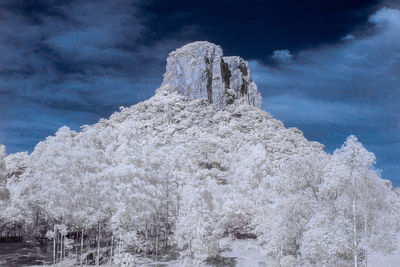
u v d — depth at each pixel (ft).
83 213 163.32
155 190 183.01
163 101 556.10
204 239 170.50
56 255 181.06
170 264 170.30
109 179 177.68
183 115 527.40
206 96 588.91
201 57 619.67
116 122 510.99
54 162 176.04
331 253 104.17
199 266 165.89
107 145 265.54
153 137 449.06
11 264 163.73
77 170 176.96
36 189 176.55
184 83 601.62
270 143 437.58
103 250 188.96
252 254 190.19
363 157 111.75
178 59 629.10
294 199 143.23
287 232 155.43
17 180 273.95
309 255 113.19
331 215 113.39
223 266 171.63
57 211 161.79
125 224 172.35
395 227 107.65
